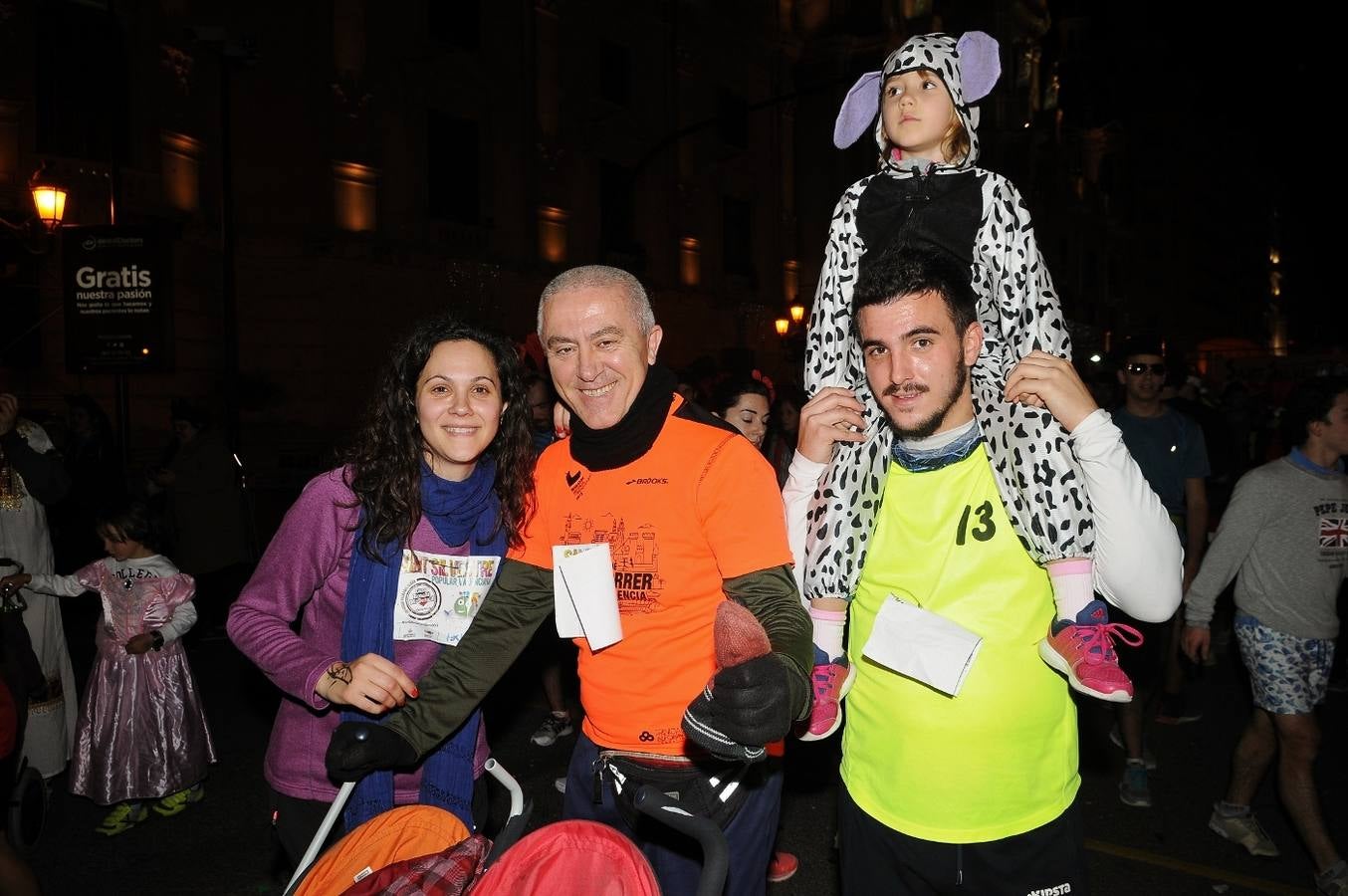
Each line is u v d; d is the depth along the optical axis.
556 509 2.55
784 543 2.31
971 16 34.59
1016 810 2.23
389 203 18.03
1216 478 6.48
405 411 2.58
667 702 2.40
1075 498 2.12
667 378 2.50
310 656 2.43
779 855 4.19
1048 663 2.19
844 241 2.71
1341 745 5.69
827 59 28.39
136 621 4.70
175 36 14.74
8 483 4.49
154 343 9.88
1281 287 65.38
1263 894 3.97
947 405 2.21
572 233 21.86
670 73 24.42
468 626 2.56
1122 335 45.03
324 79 16.89
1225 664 7.48
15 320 12.96
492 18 19.98
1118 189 46.25
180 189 14.88
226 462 8.57
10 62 12.87
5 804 3.46
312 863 2.13
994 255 2.50
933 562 2.28
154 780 4.68
